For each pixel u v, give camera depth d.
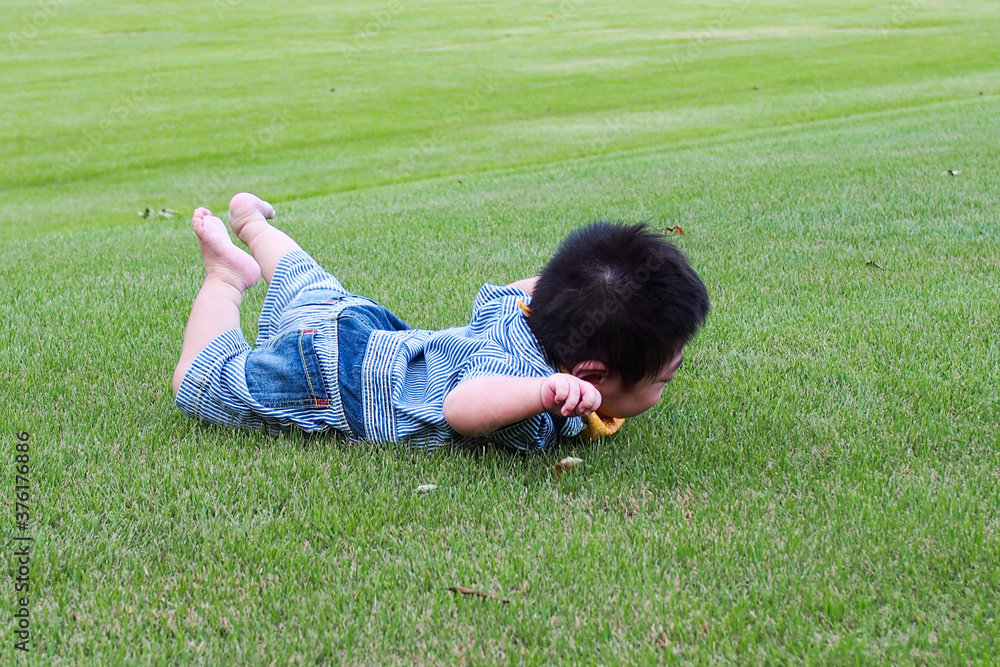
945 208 5.95
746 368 3.44
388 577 2.10
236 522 2.34
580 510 2.40
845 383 3.24
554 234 5.87
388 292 4.55
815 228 5.62
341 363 2.84
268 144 13.21
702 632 1.90
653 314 2.60
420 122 14.37
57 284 5.00
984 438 2.78
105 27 27.30
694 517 2.36
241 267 3.15
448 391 2.80
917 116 11.49
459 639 1.90
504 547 2.22
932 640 1.88
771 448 2.76
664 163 9.02
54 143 13.73
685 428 2.94
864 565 2.11
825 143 9.48
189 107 16.20
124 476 2.59
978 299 4.10
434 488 2.51
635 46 21.67
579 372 2.69
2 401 3.21
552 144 12.15
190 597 2.04
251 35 25.30
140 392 3.28
